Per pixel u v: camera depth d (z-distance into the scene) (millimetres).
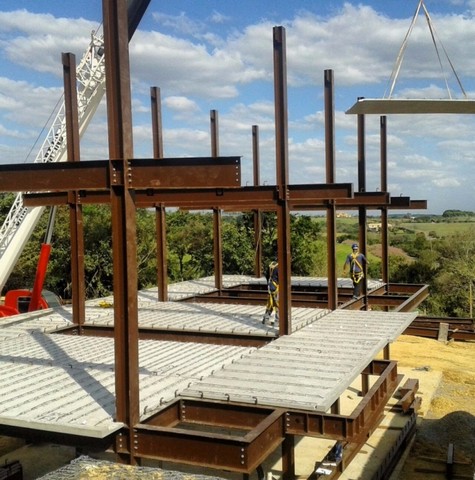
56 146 16609
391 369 9828
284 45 11234
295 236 32438
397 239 65125
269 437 6477
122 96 6203
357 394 14086
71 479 5477
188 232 35781
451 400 14453
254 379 7953
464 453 11195
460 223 111438
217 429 10758
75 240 12805
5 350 10266
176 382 7922
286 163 11336
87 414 6629
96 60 17047
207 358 9359
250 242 31891
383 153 18516
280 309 11039
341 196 11406
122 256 6340
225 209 18047
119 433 6383
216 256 18328
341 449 8594
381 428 12055
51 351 10172
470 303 32188
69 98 12594
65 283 33594
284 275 11078
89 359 9484
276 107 11367
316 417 6738
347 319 12609
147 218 34969
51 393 7500
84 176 6488
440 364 17703
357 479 9734
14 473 8867
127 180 6270
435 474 10195
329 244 14117
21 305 17938
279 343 10234
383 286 19078
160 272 16172
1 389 7695
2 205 33844
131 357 6320
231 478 9305
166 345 10492
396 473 10023
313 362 8828
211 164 6121
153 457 6246
